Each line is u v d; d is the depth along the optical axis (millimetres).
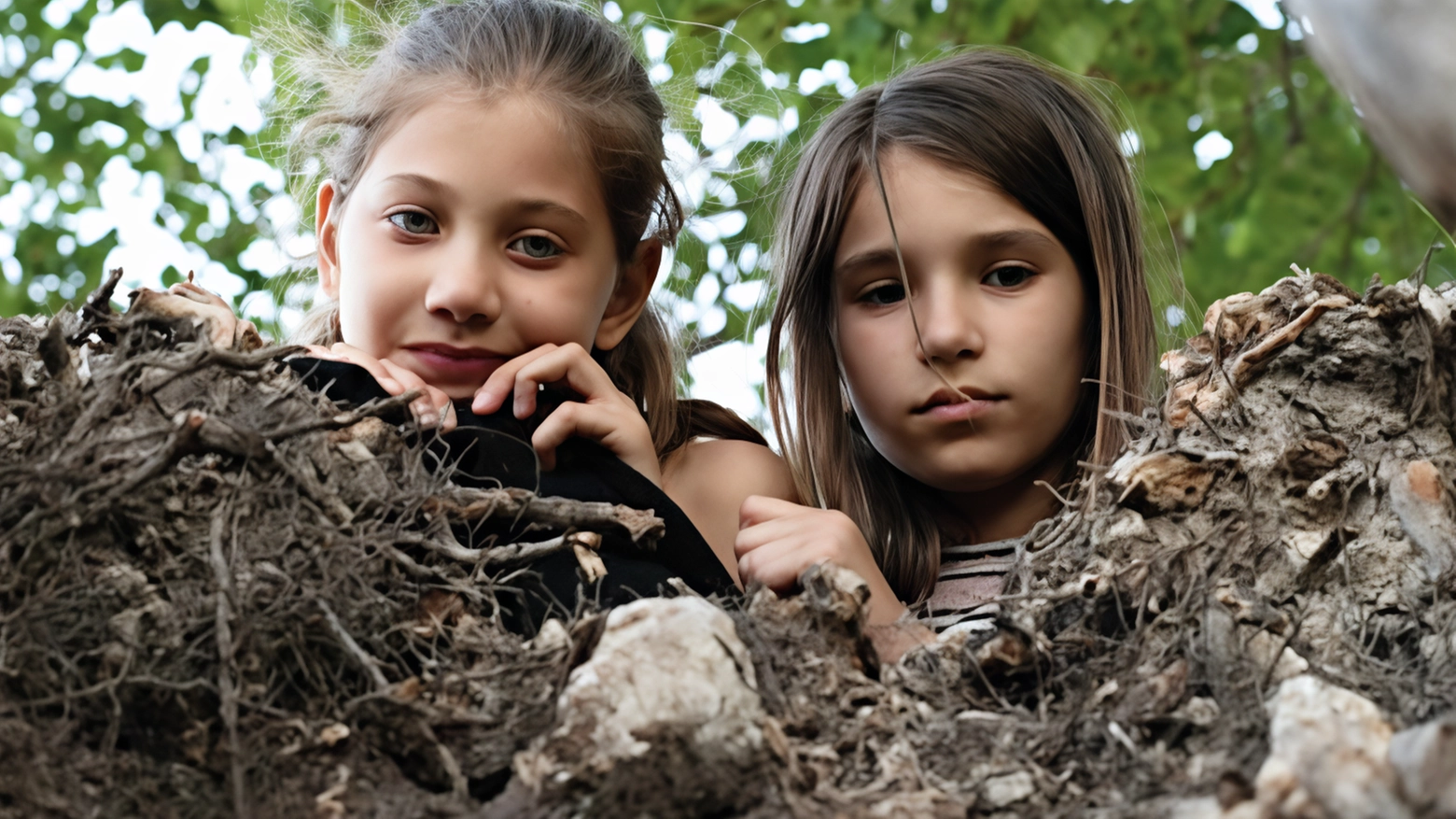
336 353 1344
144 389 946
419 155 1456
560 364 1397
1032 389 1474
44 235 4277
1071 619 1020
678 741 802
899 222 1501
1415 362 1125
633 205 1652
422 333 1416
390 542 957
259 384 1022
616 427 1375
